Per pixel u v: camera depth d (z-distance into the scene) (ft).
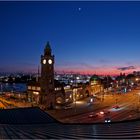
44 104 349.00
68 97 402.31
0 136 81.30
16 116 138.82
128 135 80.59
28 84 407.85
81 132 90.48
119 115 289.12
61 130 97.04
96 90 556.51
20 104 376.27
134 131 85.51
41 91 358.23
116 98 468.34
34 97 383.45
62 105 363.15
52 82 360.07
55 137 82.69
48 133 90.22
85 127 105.09
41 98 357.00
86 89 486.79
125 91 590.14
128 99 454.81
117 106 351.87
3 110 155.02
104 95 522.47
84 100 434.71
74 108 344.90
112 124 106.32
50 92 354.33
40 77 368.48
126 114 295.48
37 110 156.97
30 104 364.79
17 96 461.37
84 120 260.83
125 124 102.17
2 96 492.95
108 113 303.07
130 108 344.28
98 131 90.43
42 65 361.51
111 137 79.41
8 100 428.97
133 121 108.68
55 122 126.72
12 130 96.32
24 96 435.94
